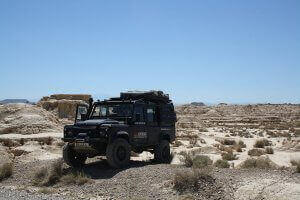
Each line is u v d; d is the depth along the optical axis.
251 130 63.50
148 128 20.53
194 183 14.27
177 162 21.45
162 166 17.88
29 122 37.12
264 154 26.81
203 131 57.91
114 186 15.57
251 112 126.62
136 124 19.72
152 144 20.86
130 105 19.67
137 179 15.90
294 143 30.73
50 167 18.30
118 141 18.52
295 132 53.66
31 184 17.25
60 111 66.31
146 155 25.06
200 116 117.88
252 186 13.68
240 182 14.24
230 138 44.38
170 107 22.42
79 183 16.47
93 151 18.48
